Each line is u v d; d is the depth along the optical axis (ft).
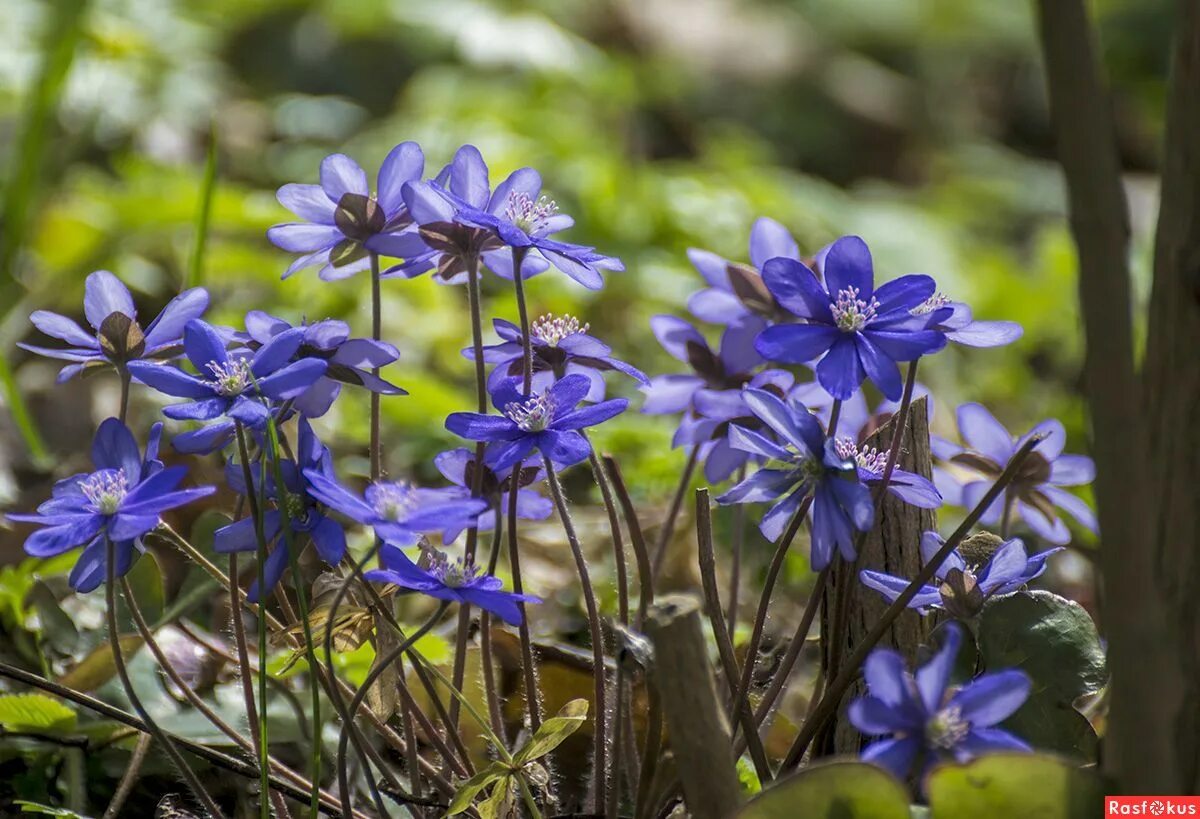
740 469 2.63
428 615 2.85
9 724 2.56
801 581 2.95
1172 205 2.34
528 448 2.38
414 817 2.46
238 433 2.34
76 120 4.89
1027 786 2.27
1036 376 5.49
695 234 5.02
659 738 2.35
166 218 4.34
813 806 2.28
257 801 2.59
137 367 2.37
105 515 2.34
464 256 2.44
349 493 2.33
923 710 2.30
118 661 2.36
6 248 3.53
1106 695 2.50
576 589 2.94
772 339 2.38
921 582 2.37
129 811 2.61
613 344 4.35
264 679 2.37
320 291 4.16
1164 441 2.33
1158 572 2.33
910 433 2.51
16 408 3.11
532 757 2.39
